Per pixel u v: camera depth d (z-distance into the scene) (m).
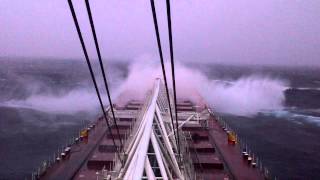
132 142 26.47
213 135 49.44
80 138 45.50
